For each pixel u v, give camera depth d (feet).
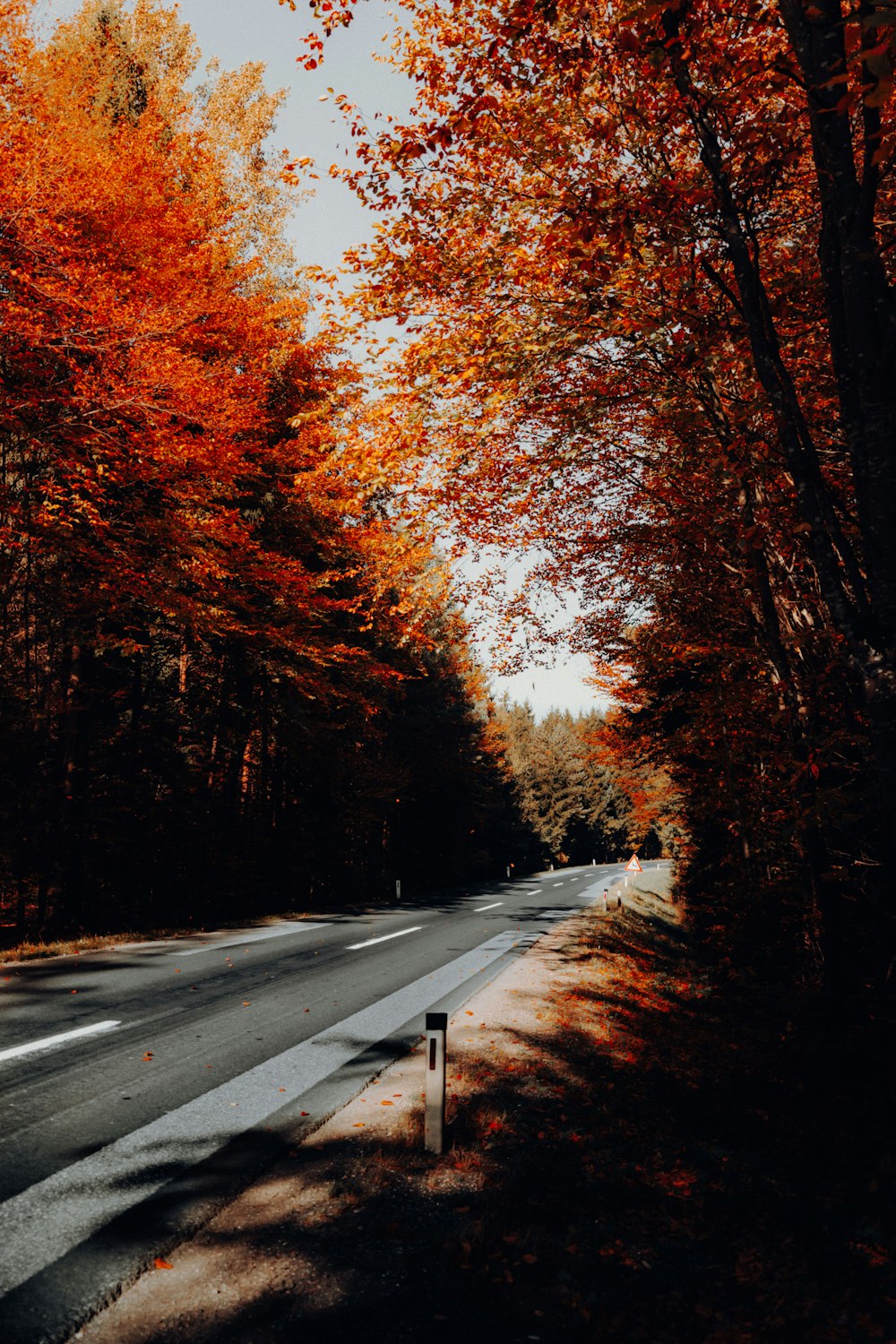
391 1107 19.35
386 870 112.78
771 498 27.96
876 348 13.37
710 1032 32.27
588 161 24.44
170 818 68.23
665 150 24.29
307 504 55.93
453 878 134.10
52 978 31.78
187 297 46.68
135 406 42.91
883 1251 14.35
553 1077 23.03
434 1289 11.90
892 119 19.70
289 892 83.61
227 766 75.15
